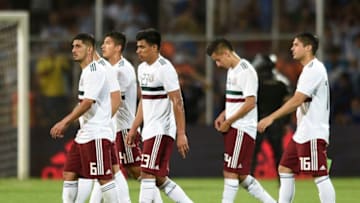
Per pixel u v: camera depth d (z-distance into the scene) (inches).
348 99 2119.8
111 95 1149.1
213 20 2087.8
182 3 2185.0
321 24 1967.3
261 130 1126.4
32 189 1705.2
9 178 1955.0
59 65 2021.4
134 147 1249.4
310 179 1969.7
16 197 1555.1
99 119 1082.7
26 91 1942.7
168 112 1146.7
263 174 1946.4
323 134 1134.4
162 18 2197.3
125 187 1187.3
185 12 2174.0
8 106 1948.8
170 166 1972.2
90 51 1069.8
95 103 1079.6
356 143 1974.7
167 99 1143.0
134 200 1477.6
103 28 2235.5
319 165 1132.5
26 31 1937.7
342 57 2143.2
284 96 1638.8
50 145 1982.0
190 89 2023.9
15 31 1947.6
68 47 2027.6
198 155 1969.7
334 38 2159.2
